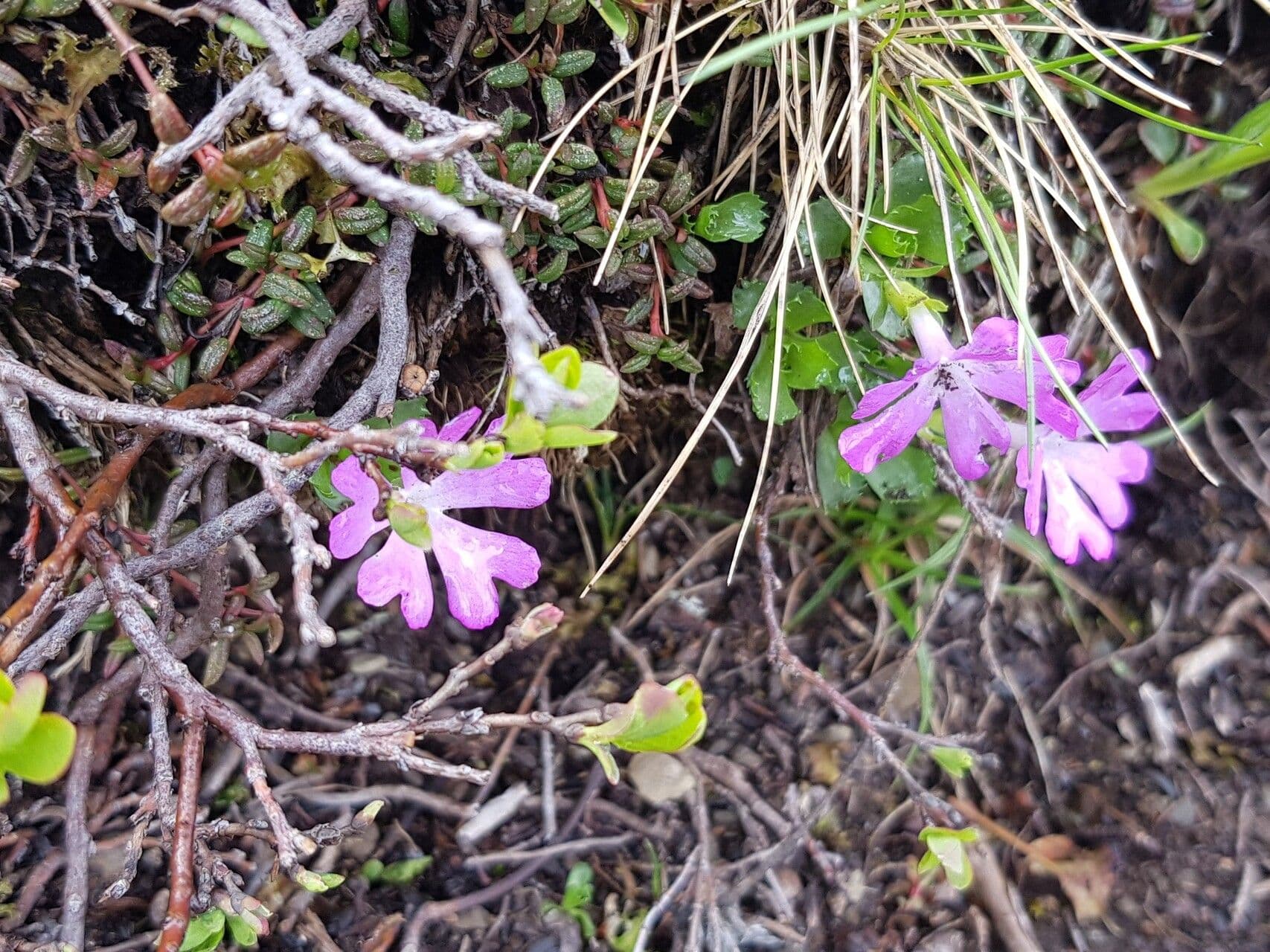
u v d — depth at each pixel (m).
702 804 0.15
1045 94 0.13
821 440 0.16
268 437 0.12
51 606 0.09
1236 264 0.17
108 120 0.12
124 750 0.14
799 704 0.17
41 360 0.13
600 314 0.14
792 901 0.15
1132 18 0.16
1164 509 0.17
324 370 0.13
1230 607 0.16
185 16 0.09
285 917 0.13
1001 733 0.17
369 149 0.11
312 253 0.13
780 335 0.13
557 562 0.19
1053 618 0.17
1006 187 0.13
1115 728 0.16
